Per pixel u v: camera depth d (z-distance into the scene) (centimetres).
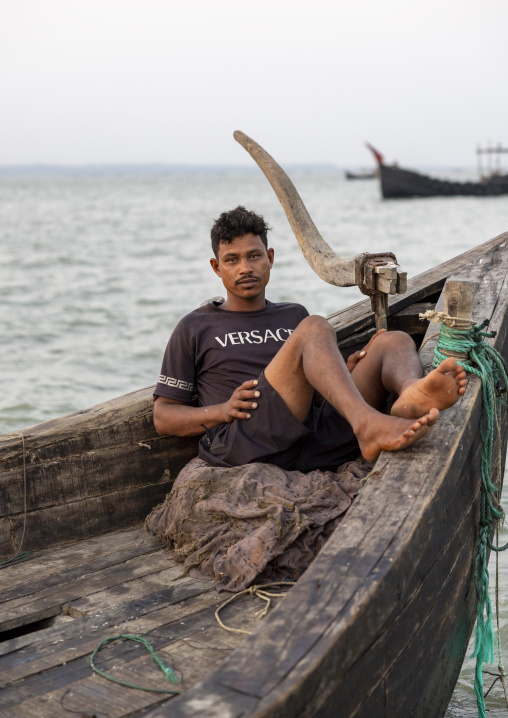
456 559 236
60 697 194
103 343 1044
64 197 9262
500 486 326
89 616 239
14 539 292
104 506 316
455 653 244
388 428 231
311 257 341
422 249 2375
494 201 6159
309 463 293
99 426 314
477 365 269
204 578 264
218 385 312
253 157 372
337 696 161
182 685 197
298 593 174
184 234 3206
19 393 808
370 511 204
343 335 383
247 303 323
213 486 275
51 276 1755
